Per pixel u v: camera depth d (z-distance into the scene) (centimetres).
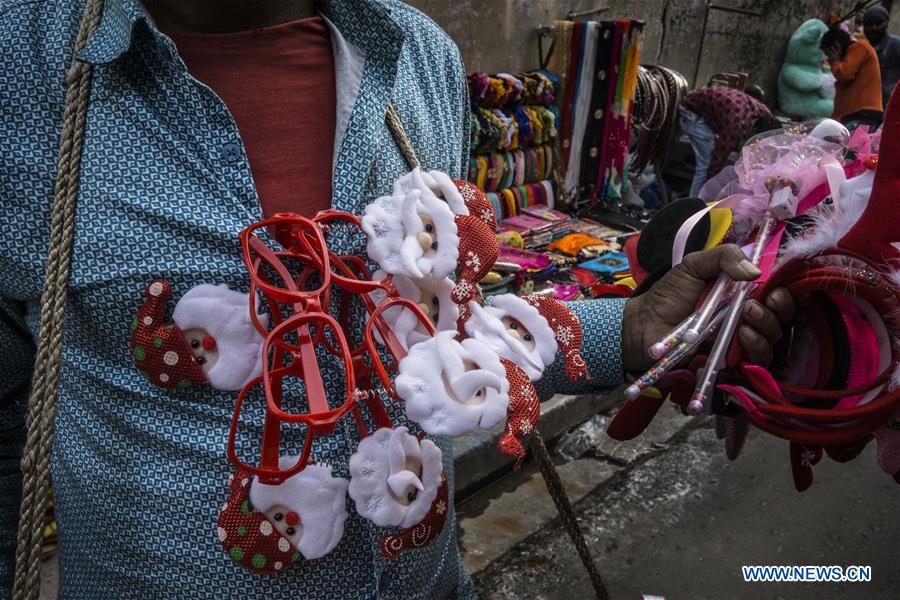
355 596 88
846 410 94
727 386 99
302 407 82
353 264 84
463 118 106
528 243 378
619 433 118
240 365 78
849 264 96
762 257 107
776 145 119
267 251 76
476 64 391
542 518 275
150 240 76
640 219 441
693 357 106
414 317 77
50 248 75
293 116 84
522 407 72
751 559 264
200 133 77
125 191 76
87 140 76
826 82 656
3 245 78
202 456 80
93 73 76
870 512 289
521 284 336
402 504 80
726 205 117
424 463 80
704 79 588
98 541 87
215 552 82
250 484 80
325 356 82
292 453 82
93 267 76
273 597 84
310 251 75
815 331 104
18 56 76
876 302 96
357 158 83
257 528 80
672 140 521
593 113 412
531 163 406
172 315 77
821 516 286
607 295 131
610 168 422
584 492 292
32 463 79
